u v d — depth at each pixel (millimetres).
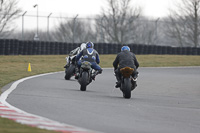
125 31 159750
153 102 38531
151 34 158625
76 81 60094
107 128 23547
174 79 70938
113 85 57312
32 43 120938
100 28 143125
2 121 22594
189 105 37906
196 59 133250
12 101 33281
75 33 138750
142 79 69375
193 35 168750
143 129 23906
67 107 31094
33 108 29828
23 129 20344
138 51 139625
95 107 31938
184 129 24797
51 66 92625
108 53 134375
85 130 22250
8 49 116250
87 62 45188
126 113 29734
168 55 142500
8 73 67375
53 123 23812
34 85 49844
